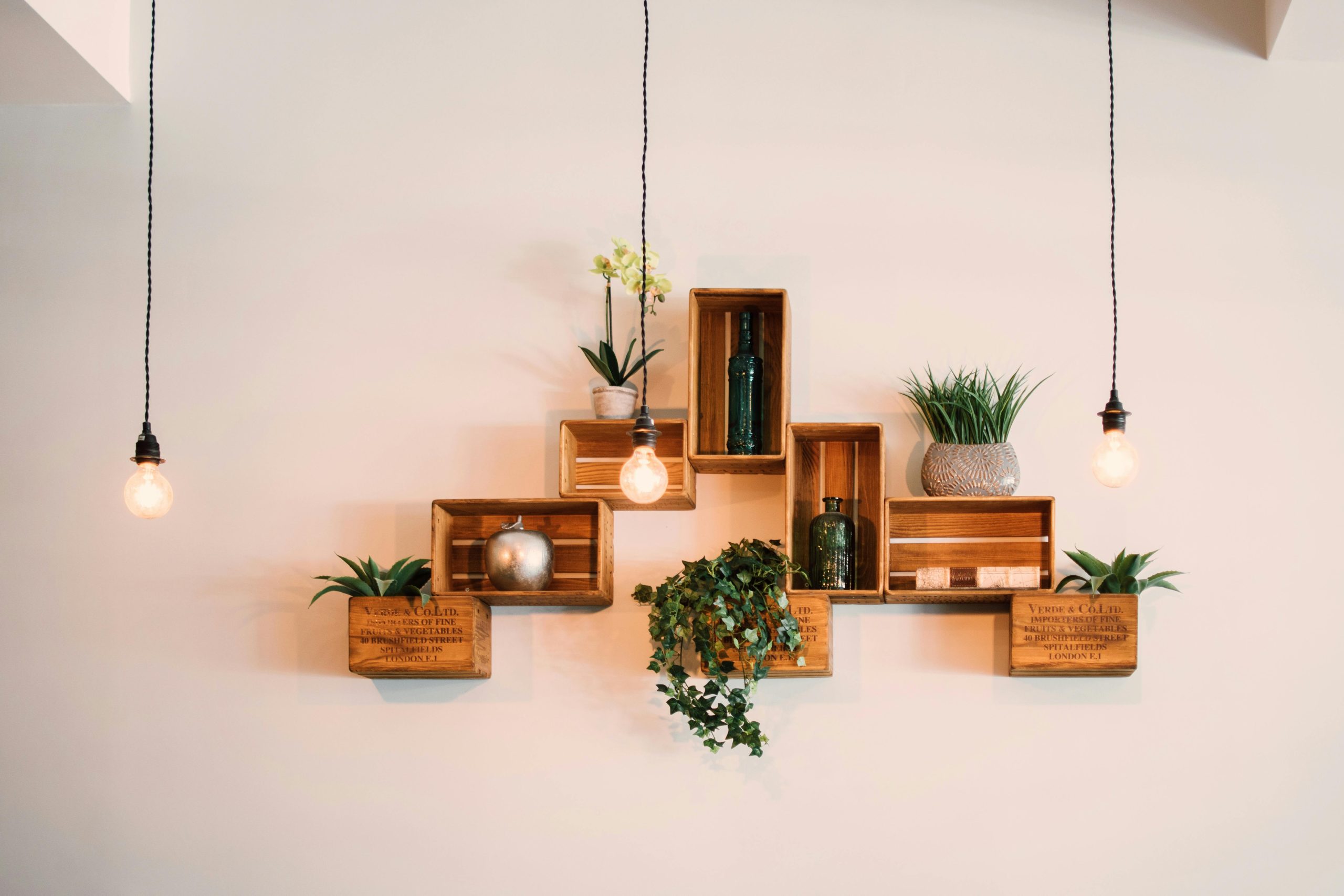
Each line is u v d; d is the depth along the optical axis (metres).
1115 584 2.35
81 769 2.48
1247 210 2.58
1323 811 2.40
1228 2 2.64
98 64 2.55
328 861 2.44
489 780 2.45
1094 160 2.61
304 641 2.50
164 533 2.55
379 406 2.58
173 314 2.61
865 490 2.47
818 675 2.35
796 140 2.63
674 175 2.63
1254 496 2.49
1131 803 2.40
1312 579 2.46
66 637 2.52
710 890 2.40
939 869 2.40
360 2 2.70
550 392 2.57
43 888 2.45
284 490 2.56
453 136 2.66
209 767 2.47
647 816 2.43
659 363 2.56
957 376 2.54
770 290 2.39
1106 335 2.55
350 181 2.65
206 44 2.70
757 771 2.43
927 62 2.65
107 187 2.66
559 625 2.48
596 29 2.69
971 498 2.30
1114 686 2.43
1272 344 2.54
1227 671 2.44
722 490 2.52
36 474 2.57
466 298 2.61
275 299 2.62
